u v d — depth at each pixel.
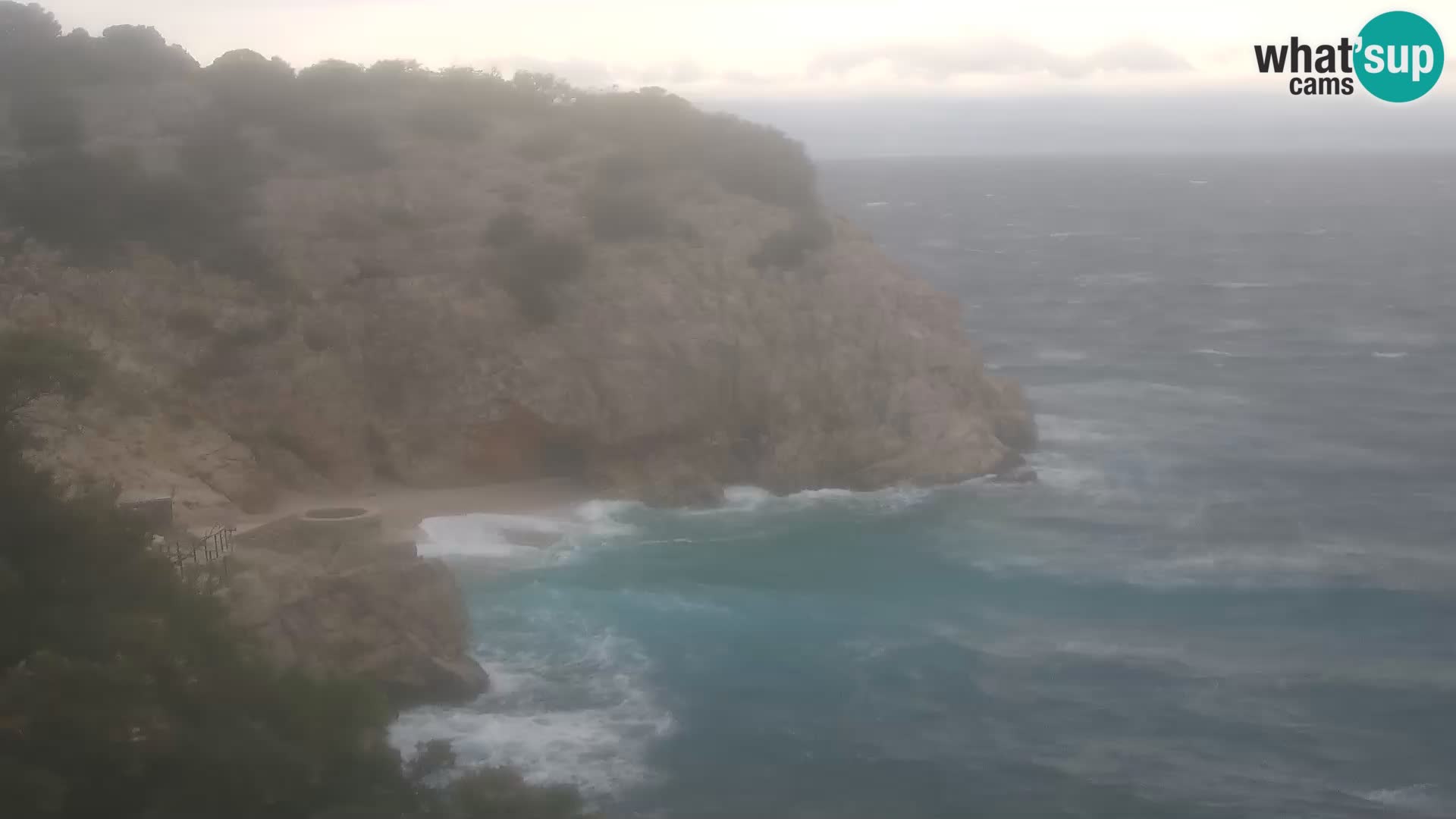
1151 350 106.69
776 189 72.56
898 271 71.88
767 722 38.12
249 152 67.19
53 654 22.34
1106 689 40.91
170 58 80.50
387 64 80.94
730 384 62.84
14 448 30.11
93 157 62.59
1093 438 74.62
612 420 60.44
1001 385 70.81
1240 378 94.94
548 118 77.44
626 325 61.91
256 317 58.00
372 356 60.38
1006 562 52.75
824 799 34.16
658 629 44.75
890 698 39.91
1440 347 107.62
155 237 59.97
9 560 25.56
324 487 57.31
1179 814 33.78
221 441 53.34
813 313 65.00
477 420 59.69
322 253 61.91
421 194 65.94
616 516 57.44
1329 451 72.44
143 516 31.86
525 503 58.38
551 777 34.41
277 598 36.00
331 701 26.56
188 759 22.62
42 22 81.94
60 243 58.06
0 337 32.41
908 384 65.00
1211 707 39.75
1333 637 45.50
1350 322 121.69
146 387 52.56
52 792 19.89
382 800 25.41
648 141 74.44
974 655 43.19
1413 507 61.75
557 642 43.38
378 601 38.00
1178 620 46.88
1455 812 33.97
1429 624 46.72
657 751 36.16
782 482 61.41
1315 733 38.19
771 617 46.16
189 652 25.84
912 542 55.03
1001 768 35.94
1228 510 60.50
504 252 63.53
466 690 38.59
